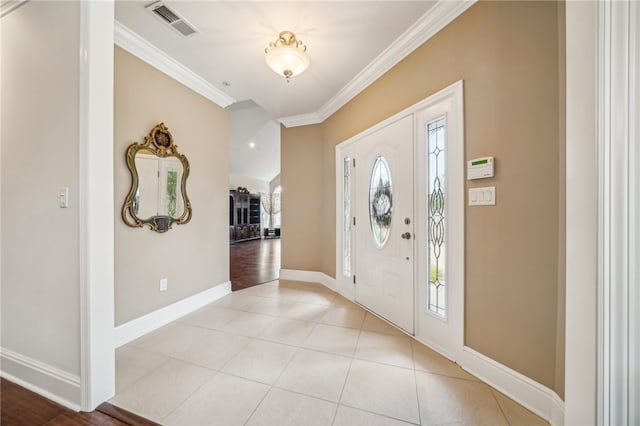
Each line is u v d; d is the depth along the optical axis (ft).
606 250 2.32
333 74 8.93
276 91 10.18
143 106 7.43
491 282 5.16
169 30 6.75
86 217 4.49
